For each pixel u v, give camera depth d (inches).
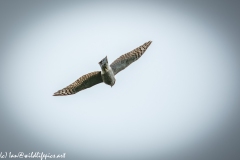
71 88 577.9
